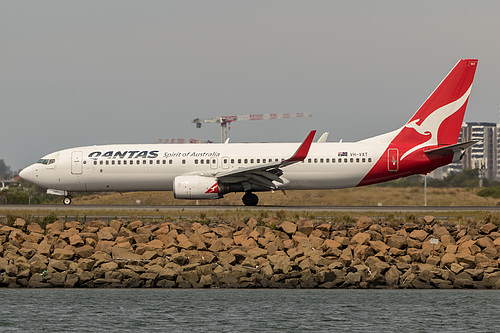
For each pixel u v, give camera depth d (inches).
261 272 5797.2
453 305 5191.9
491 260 6072.8
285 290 5615.2
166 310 5027.1
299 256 6102.4
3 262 5895.7
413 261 6141.7
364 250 6176.2
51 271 5797.2
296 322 4788.4
